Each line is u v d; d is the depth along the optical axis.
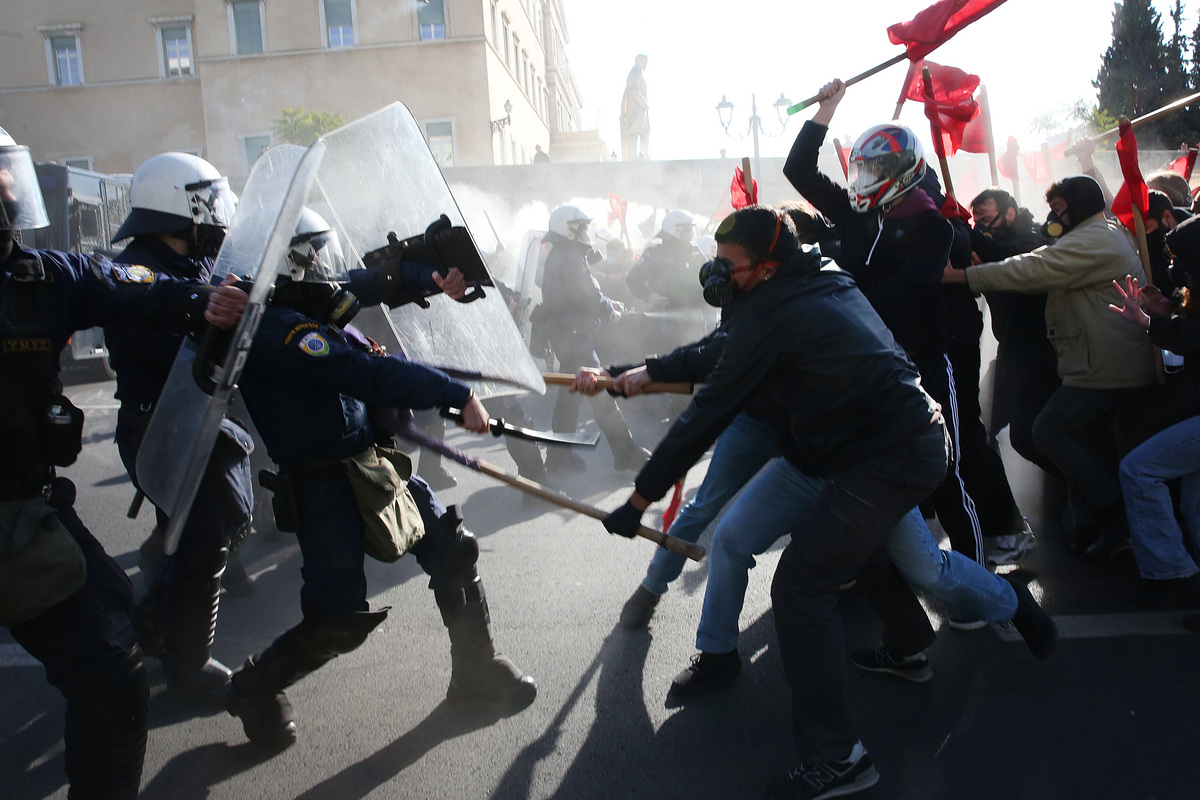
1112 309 3.36
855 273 3.30
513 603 3.59
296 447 2.34
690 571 3.86
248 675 2.53
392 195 2.72
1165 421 3.51
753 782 2.39
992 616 2.62
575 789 2.38
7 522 1.88
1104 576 3.62
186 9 25.83
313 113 20.64
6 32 25.89
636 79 26.86
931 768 2.42
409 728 2.69
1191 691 2.72
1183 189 4.50
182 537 2.78
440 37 25.00
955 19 3.43
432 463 5.46
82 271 2.04
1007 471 5.21
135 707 2.05
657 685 2.90
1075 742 2.50
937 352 3.19
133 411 2.80
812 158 3.42
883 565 2.71
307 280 2.28
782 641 2.29
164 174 2.70
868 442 2.22
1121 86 24.47
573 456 5.84
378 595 3.73
